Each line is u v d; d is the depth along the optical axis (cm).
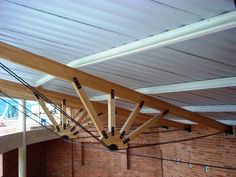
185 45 258
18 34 331
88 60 352
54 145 1259
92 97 686
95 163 1133
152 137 958
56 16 260
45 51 373
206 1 190
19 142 908
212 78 345
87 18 249
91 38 292
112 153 1082
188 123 711
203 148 680
